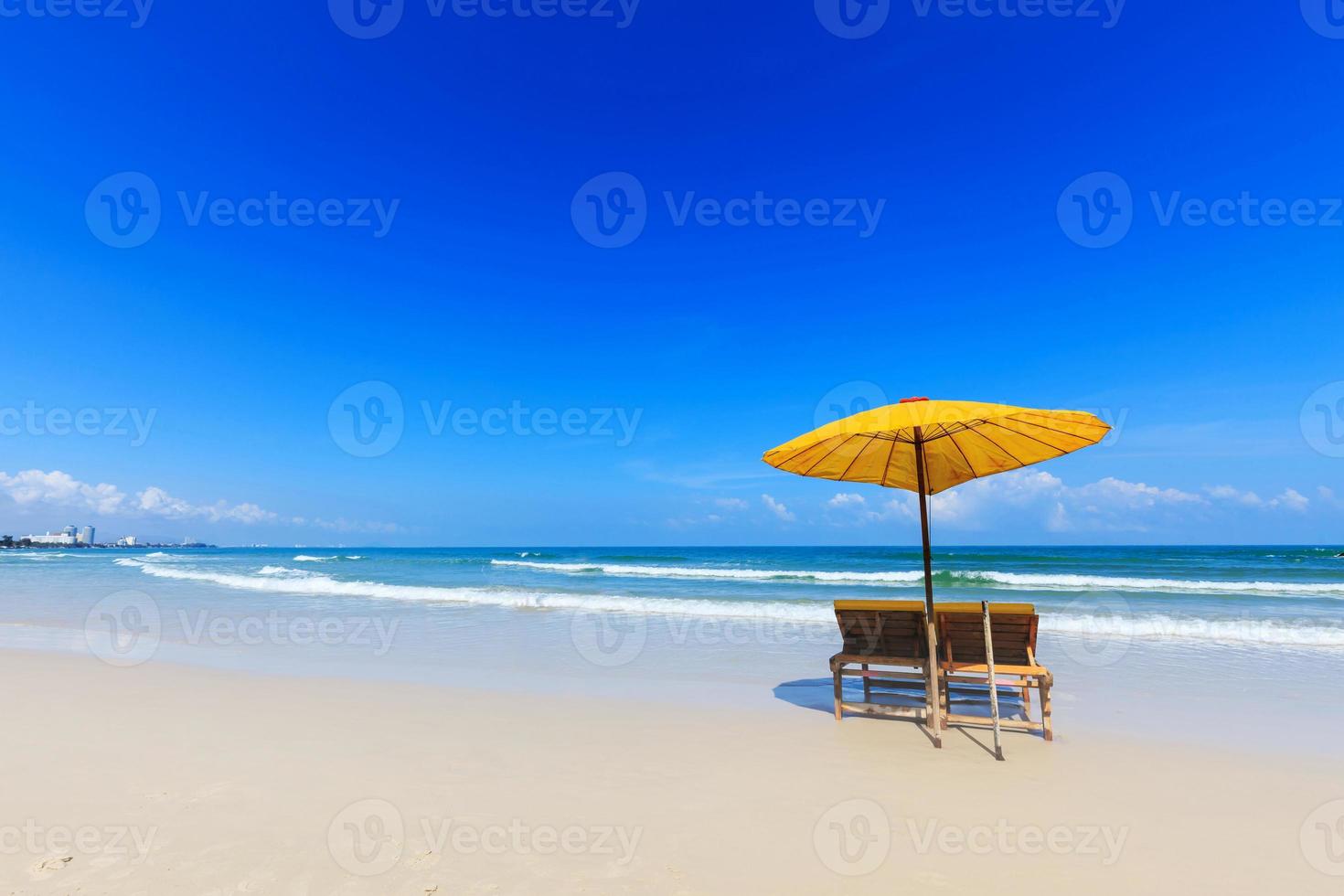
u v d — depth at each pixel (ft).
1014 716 19.25
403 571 99.76
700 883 9.69
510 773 14.28
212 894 9.18
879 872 10.05
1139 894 9.48
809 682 23.90
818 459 17.87
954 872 10.07
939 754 15.60
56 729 17.53
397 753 15.62
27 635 35.70
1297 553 168.86
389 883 9.55
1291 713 19.26
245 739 16.72
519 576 88.07
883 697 21.49
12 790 13.09
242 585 70.38
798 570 100.68
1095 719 18.74
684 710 19.79
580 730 17.72
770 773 14.34
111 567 127.34
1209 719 18.72
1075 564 108.37
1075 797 13.03
